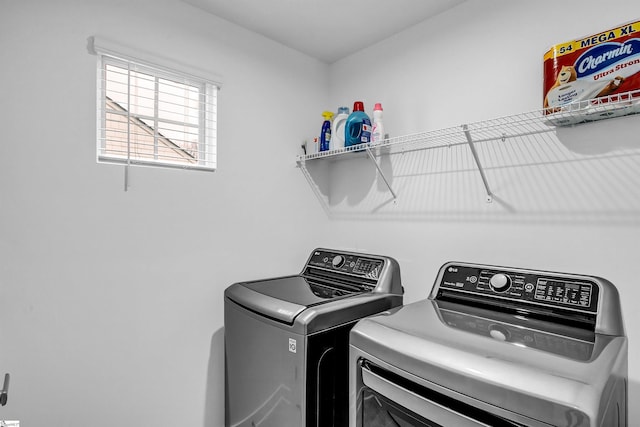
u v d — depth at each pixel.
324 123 2.15
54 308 1.35
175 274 1.69
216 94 1.84
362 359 1.12
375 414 1.09
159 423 1.62
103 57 1.52
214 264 1.83
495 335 1.02
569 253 1.37
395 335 1.04
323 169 2.40
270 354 1.38
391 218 2.04
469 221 1.68
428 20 1.87
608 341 0.98
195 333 1.75
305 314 1.28
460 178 1.72
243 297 1.56
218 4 1.75
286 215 2.17
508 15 1.55
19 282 1.28
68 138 1.39
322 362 1.30
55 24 1.36
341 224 2.34
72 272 1.40
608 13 1.28
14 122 1.27
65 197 1.38
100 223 1.47
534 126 1.47
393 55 2.04
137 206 1.57
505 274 1.33
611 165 1.28
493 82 1.60
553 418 0.71
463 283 1.42
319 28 1.98
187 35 1.73
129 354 1.54
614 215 1.27
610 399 0.79
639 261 1.21
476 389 0.83
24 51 1.30
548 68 1.30
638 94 1.10
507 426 0.80
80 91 1.42
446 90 1.78
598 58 1.17
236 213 1.92
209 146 1.86
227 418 1.70
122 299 1.52
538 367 0.80
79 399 1.41
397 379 1.03
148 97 1.67
